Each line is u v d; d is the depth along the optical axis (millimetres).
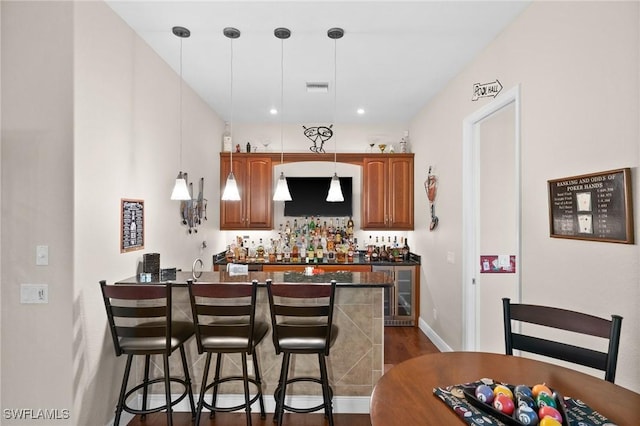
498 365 1499
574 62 1873
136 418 2533
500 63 2637
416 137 4812
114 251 2389
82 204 2068
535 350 1631
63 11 2002
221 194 4902
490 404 1141
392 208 4938
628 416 1100
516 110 2398
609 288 1654
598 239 1697
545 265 2098
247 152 5023
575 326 1535
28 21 2006
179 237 3480
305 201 5066
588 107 1779
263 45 2867
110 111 2344
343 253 4762
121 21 2469
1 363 1988
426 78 3533
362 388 2625
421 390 1291
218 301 2660
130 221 2580
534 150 2215
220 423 2465
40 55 2000
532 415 1028
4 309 1992
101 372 2232
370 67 3293
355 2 2291
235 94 4000
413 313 4656
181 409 2639
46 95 1996
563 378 1374
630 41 1545
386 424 1084
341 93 3979
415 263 4637
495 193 3252
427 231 4336
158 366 2670
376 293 2627
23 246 1995
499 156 3260
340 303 2631
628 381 1559
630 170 1542
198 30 2637
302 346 2145
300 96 4070
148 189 2854
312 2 2293
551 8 2055
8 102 2008
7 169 2000
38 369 1980
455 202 3465
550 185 2035
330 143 5211
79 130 2043
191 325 2494
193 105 3865
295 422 2477
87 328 2104
